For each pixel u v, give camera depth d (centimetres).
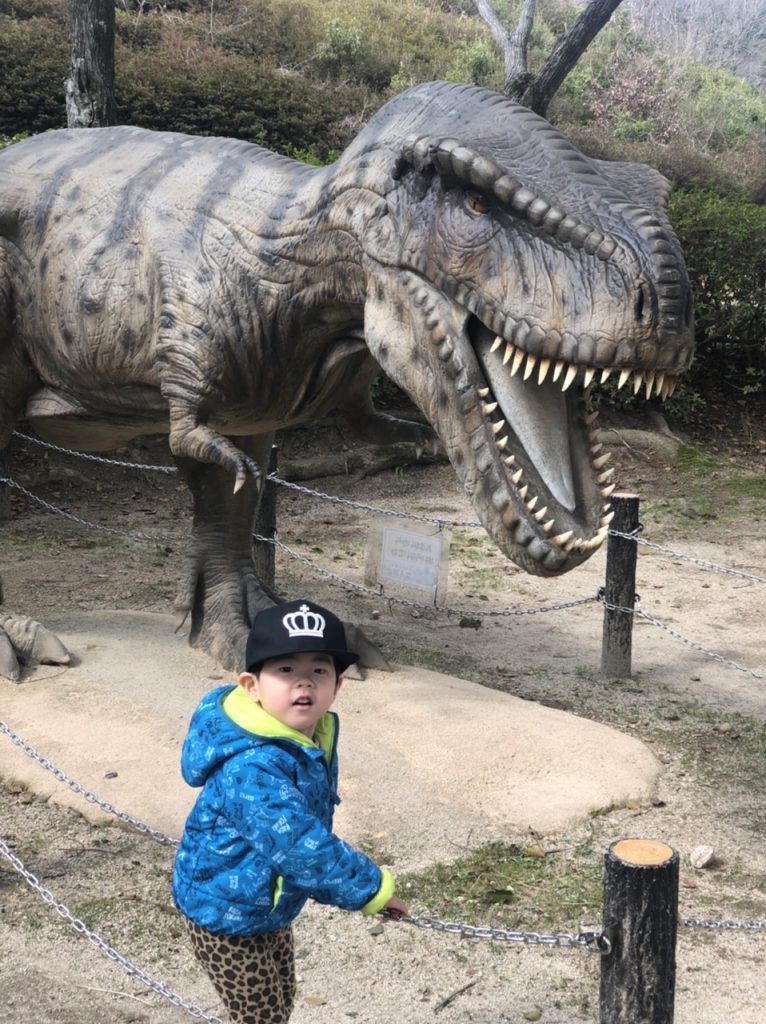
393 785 400
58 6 1961
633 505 535
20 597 633
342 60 2206
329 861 216
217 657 489
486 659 568
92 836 379
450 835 379
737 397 1168
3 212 471
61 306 455
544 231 349
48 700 449
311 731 232
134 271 440
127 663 484
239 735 226
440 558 565
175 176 452
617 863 231
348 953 321
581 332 338
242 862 225
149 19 2011
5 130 1536
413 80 2197
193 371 427
